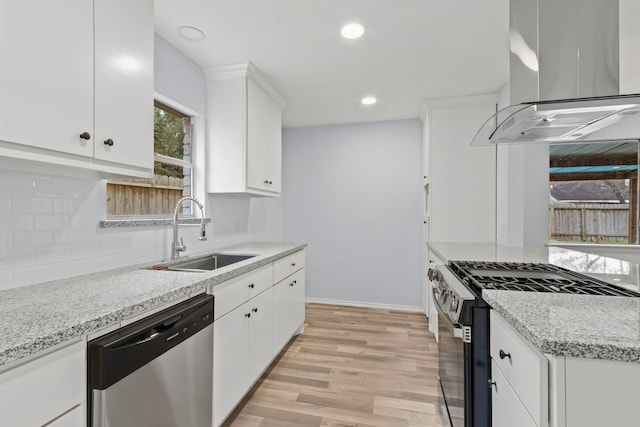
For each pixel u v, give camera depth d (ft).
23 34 3.13
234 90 7.88
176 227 6.55
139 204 6.46
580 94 4.50
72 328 2.70
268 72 8.23
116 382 3.06
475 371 3.93
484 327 3.93
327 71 8.18
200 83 7.87
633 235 8.65
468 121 10.12
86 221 4.97
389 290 12.62
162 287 4.13
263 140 8.79
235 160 7.86
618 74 4.42
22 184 4.12
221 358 5.09
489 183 10.04
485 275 4.96
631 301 3.43
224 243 9.00
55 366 2.64
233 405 5.47
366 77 8.54
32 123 3.20
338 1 5.44
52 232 4.48
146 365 3.43
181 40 6.71
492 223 10.02
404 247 12.48
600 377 2.34
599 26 4.44
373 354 8.38
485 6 5.57
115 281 4.47
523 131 5.57
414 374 7.34
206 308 4.52
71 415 2.77
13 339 2.40
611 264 5.95
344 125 13.06
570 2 4.52
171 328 3.82
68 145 3.56
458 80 8.73
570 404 2.37
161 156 6.95
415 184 12.35
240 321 5.74
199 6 5.57
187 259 6.70
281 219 13.55
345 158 13.06
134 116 4.50
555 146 8.99
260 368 6.62
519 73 4.90
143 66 4.67
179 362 3.99
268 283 7.09
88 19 3.80
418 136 12.32
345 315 11.66
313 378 7.16
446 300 4.70
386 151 12.64
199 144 7.97
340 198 13.12
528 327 2.64
